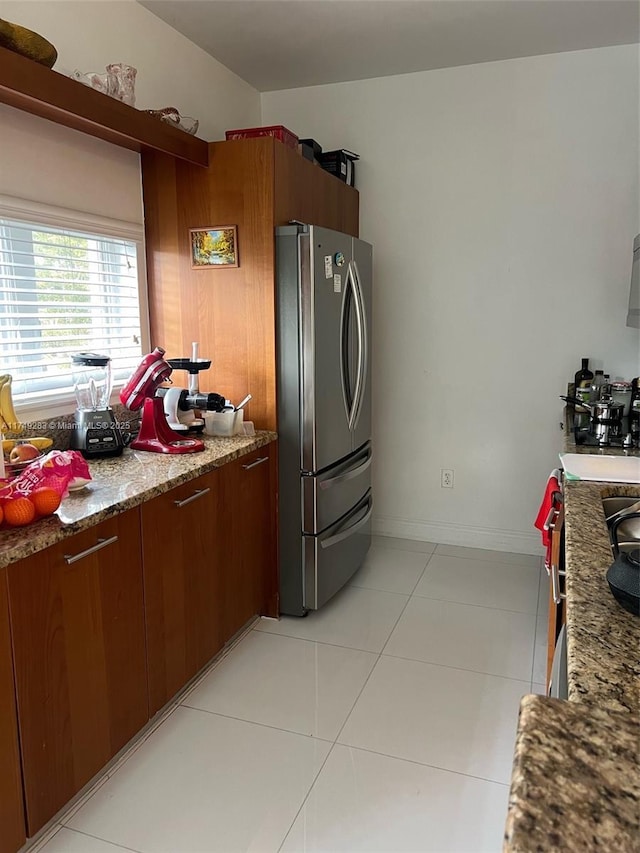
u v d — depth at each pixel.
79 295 2.46
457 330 3.56
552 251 3.32
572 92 3.16
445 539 3.80
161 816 1.77
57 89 1.85
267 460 2.71
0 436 1.71
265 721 2.17
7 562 1.42
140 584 1.92
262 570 2.75
